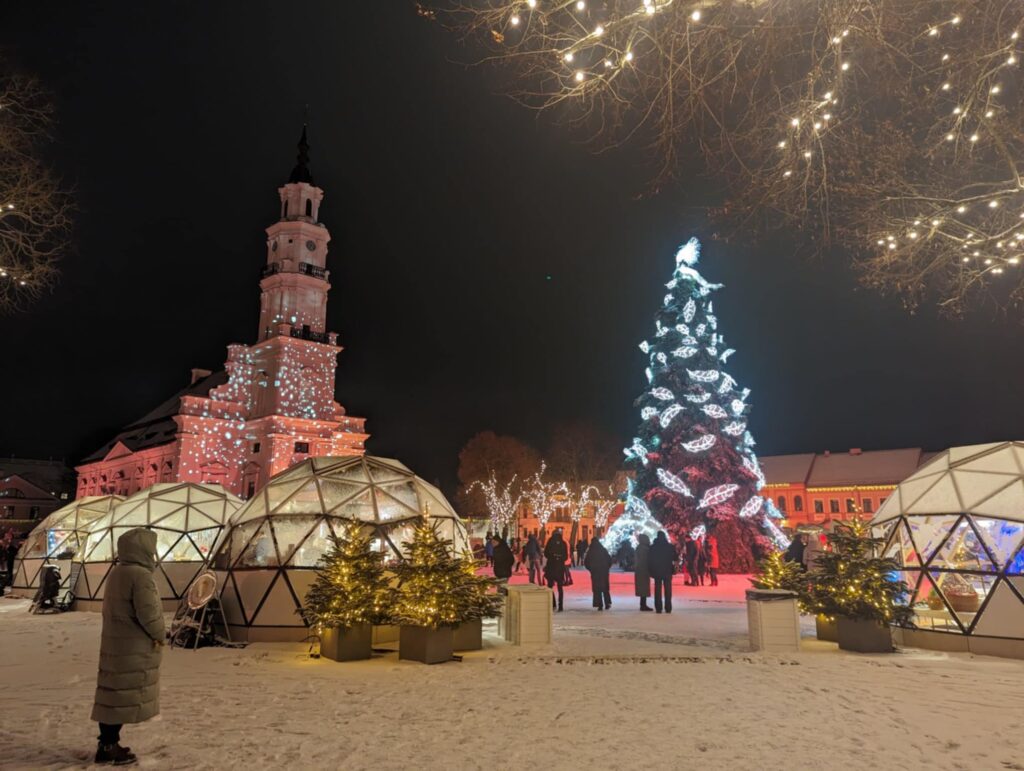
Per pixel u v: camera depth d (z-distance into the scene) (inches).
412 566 376.5
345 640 369.7
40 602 626.8
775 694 282.4
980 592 429.1
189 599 427.8
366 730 225.3
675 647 410.3
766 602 402.0
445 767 188.1
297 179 2348.7
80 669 337.7
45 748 202.2
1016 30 320.8
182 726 229.3
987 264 417.7
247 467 2112.5
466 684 302.4
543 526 2006.6
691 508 1090.1
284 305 2191.2
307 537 469.7
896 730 227.5
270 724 232.4
